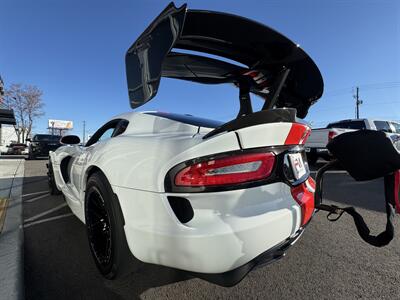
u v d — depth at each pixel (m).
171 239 1.40
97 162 1.98
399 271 2.19
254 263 1.45
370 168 1.58
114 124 2.60
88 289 1.91
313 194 1.89
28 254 2.42
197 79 2.63
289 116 1.65
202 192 1.41
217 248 1.34
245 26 1.81
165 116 2.19
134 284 1.98
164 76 2.56
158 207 1.47
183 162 1.43
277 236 1.50
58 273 2.11
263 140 1.54
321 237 2.87
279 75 2.17
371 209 3.92
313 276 2.11
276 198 1.59
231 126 1.45
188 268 1.40
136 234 1.55
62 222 3.28
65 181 3.49
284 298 1.83
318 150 8.60
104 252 1.94
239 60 2.26
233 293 1.88
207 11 1.64
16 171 8.05
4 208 3.80
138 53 1.81
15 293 1.76
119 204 1.71
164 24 1.60
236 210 1.44
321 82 2.22
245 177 1.48
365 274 2.14
